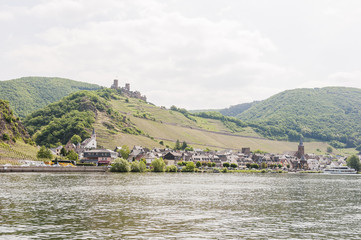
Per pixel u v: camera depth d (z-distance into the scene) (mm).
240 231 53500
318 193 109875
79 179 139625
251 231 53688
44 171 188000
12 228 52344
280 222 61000
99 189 104000
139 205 75438
